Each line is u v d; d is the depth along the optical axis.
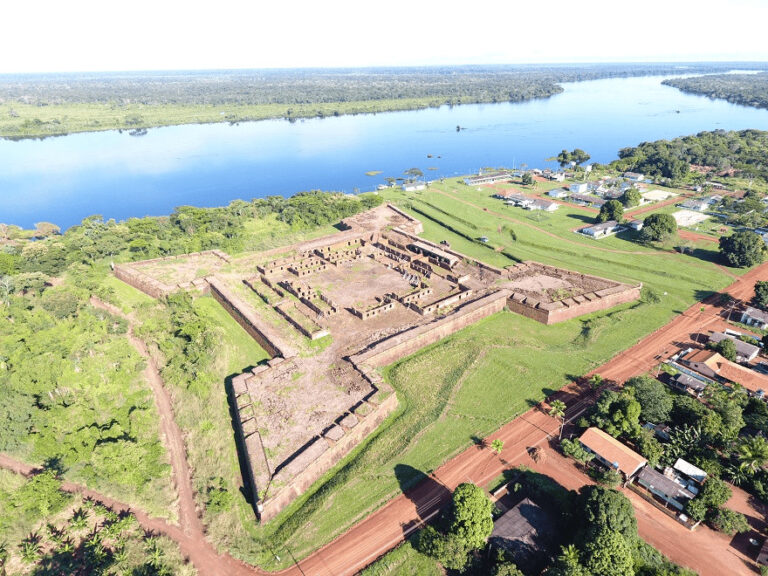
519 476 80.25
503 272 153.00
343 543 70.50
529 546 66.56
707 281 148.75
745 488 76.75
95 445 87.75
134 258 175.25
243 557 69.25
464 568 65.19
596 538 60.78
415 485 79.44
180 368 110.19
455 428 91.88
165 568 66.69
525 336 123.25
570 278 149.00
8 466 87.44
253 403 94.88
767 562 64.56
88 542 70.44
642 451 80.50
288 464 79.75
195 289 147.62
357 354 109.50
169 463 87.19
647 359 111.06
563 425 91.19
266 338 117.56
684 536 69.88
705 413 84.56
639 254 171.62
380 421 94.88
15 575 67.31
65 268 163.38
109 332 126.00
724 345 106.88
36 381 99.06
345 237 186.38
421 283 142.75
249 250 186.38
